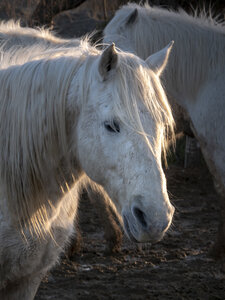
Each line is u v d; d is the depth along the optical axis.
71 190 4.21
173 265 7.18
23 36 6.96
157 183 3.29
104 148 3.48
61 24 14.37
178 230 8.84
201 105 6.45
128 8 7.37
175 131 7.46
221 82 6.34
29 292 4.37
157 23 6.79
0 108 3.89
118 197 3.46
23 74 3.90
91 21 14.41
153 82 3.63
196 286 6.38
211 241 8.26
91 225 9.02
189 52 6.47
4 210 3.94
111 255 7.49
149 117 3.45
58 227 4.24
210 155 6.53
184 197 11.00
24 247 3.98
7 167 3.88
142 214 3.28
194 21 6.78
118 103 3.42
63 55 4.07
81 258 7.34
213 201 10.82
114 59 3.52
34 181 3.91
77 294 6.05
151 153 3.35
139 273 6.84
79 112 3.76
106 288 6.27
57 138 3.88
